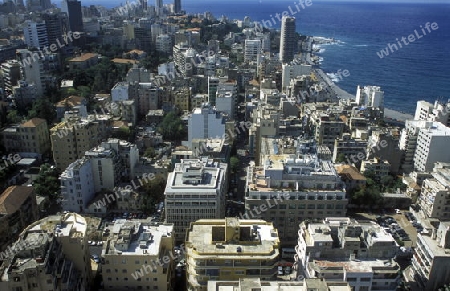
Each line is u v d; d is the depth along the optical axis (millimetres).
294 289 123250
